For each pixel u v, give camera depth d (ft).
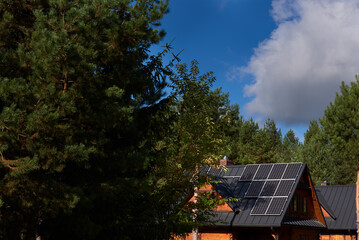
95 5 33.83
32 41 31.96
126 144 39.58
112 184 34.53
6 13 33.42
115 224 37.83
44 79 31.35
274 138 237.45
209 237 90.89
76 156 30.99
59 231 34.65
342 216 112.88
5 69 32.71
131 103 40.81
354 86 190.19
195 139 60.95
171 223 49.83
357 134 179.63
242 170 103.65
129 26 36.27
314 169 170.50
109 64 39.32
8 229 33.12
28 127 29.25
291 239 92.53
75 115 34.27
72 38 33.01
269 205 89.40
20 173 28.63
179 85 59.67
